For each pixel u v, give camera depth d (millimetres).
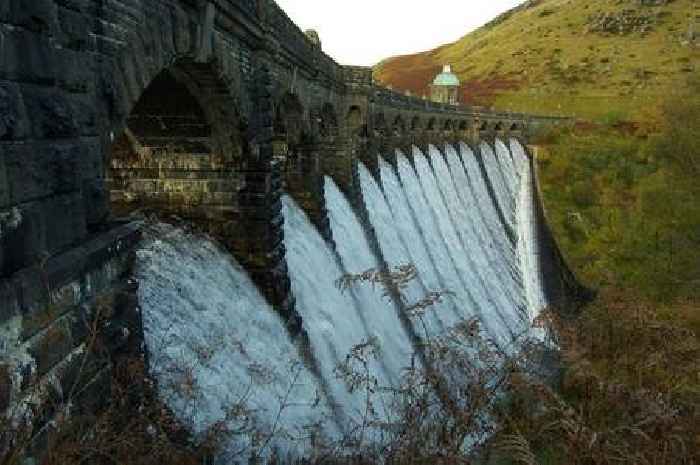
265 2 18047
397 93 47469
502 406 10562
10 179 6309
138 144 18188
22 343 6262
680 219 52375
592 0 177000
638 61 132875
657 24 148750
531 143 91938
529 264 67188
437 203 53188
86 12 8234
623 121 88938
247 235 18688
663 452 10070
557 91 125312
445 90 107500
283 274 19656
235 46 16000
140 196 18719
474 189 68500
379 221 37281
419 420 9336
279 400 14664
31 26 6746
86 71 8180
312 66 25812
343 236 30766
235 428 12195
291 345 18734
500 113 84938
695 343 15250
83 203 8141
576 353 12789
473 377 9906
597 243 66062
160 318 13578
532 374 11500
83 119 8117
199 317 14938
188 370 11148
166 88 15641
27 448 6246
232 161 18188
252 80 17828
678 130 54250
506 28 188250
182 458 9109
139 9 9961
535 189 83125
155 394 9602
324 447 11547
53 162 7277
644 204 57344
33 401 6391
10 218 6312
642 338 15570
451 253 48344
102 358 8016
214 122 17078
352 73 35250
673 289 48000
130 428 8352
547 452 10086
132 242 9180
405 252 38594
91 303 7859
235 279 18062
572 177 78875
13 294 6098
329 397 18875
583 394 12352
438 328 33094
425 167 55719
